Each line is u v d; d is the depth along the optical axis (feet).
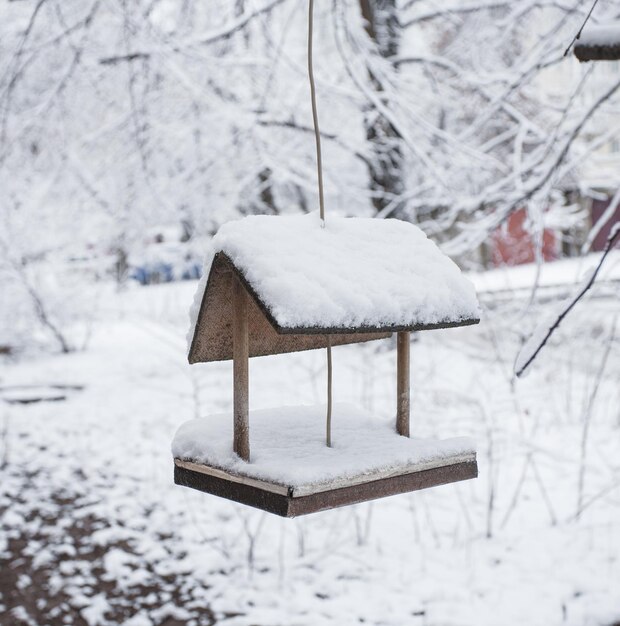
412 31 39.63
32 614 15.81
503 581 15.70
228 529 18.86
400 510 19.25
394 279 7.92
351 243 8.03
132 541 18.56
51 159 34.19
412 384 25.16
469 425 23.22
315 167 34.65
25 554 18.25
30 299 40.88
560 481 20.35
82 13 28.14
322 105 33.96
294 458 7.48
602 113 29.07
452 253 22.45
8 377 35.91
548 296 35.60
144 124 29.48
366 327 7.38
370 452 7.73
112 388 32.45
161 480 22.09
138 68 29.37
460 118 33.83
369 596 15.43
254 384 29.14
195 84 28.40
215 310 7.86
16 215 37.11
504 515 18.67
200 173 34.96
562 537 17.39
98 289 43.86
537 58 22.43
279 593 15.80
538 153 22.00
